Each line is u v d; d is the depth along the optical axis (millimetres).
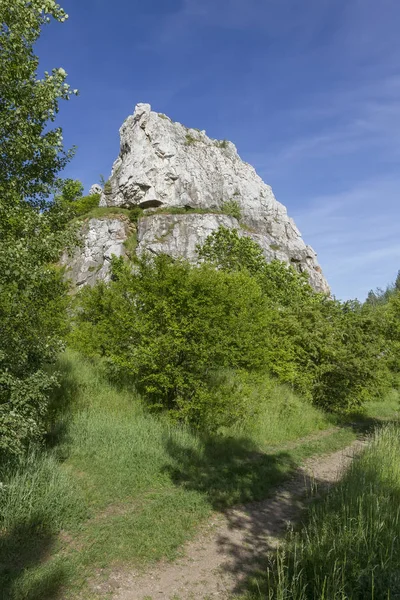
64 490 5812
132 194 67750
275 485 7527
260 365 13367
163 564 4703
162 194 68312
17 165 5914
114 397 11016
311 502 6660
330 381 15266
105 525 5410
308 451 10016
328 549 4445
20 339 5762
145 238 58344
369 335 15648
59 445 7777
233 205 73438
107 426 8859
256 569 4641
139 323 10508
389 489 6152
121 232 60844
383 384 16312
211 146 81312
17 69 5535
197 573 4559
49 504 5422
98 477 6781
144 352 10227
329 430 13000
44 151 5984
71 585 4152
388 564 4004
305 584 3771
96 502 6020
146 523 5516
